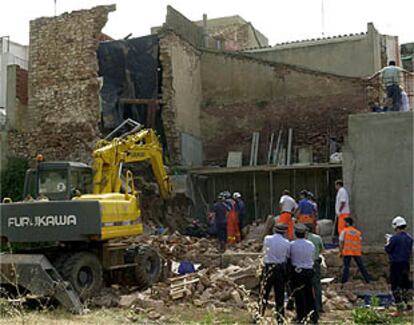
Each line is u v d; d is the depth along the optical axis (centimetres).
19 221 1228
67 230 1206
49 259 1223
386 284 1345
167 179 2009
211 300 1173
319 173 2292
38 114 2312
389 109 1698
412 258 1358
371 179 1533
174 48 2441
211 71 2683
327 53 2686
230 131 2623
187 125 2519
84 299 1188
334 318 1073
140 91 2416
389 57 2850
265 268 989
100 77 2366
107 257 1302
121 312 1115
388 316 1078
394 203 1512
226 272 1313
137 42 2436
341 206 1511
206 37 2983
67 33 2303
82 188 1407
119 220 1284
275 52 2777
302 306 976
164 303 1166
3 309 1006
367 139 1545
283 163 2414
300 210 1564
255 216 2341
